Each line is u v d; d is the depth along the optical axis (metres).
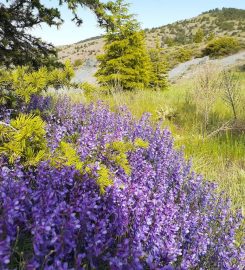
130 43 19.02
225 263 2.96
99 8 4.49
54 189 2.45
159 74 26.00
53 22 4.87
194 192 3.89
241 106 10.98
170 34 165.12
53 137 3.56
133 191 2.68
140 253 2.15
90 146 3.34
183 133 9.01
